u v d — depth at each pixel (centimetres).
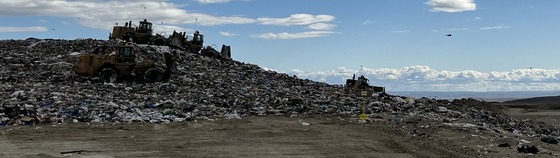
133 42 5144
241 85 3819
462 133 2050
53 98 2478
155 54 4531
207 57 5109
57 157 1414
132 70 3556
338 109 2792
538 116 5434
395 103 3312
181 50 5141
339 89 4388
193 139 1775
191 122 2183
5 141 1638
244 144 1694
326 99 3253
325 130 2039
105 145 1619
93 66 3472
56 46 4831
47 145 1590
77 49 4725
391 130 2069
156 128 2009
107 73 3441
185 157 1460
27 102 2333
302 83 4566
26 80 3344
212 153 1527
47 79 3431
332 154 1538
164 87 3269
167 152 1530
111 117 2180
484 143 1814
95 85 3225
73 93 2742
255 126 2114
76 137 1756
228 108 2645
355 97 3550
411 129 2150
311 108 2747
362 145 1697
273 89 3766
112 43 4881
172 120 2216
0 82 3197
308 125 2183
